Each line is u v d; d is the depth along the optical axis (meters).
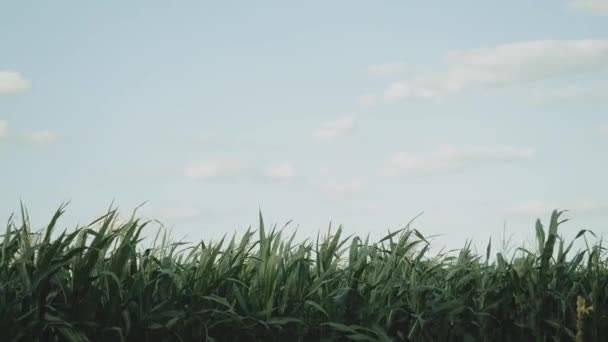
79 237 4.64
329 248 5.48
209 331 4.84
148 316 4.56
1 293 4.16
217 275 4.97
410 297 5.57
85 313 4.32
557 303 6.00
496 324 5.86
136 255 4.79
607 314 5.80
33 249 4.29
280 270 5.24
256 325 4.96
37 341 4.21
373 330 5.09
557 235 6.13
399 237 5.79
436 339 5.62
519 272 5.95
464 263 6.10
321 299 5.27
